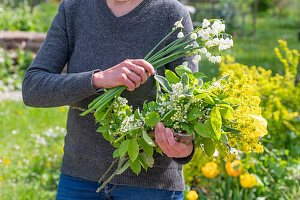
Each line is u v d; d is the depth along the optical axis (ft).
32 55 23.80
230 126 4.41
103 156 4.88
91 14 5.01
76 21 5.10
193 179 9.51
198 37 4.42
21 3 35.24
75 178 5.10
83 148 4.98
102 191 5.00
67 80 4.52
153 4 4.90
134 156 4.13
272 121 10.65
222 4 45.78
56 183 10.54
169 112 4.10
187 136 4.19
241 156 9.33
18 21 29.32
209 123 4.05
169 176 4.95
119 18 4.85
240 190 9.14
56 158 11.84
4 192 9.95
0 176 10.99
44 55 5.01
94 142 4.91
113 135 4.35
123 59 4.84
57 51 5.07
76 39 5.09
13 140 13.70
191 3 43.68
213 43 4.30
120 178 4.85
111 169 4.88
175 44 4.56
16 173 11.14
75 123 5.04
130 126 4.19
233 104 4.28
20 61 23.21
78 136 5.01
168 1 4.94
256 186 9.01
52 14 32.81
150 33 4.85
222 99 4.18
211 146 4.39
